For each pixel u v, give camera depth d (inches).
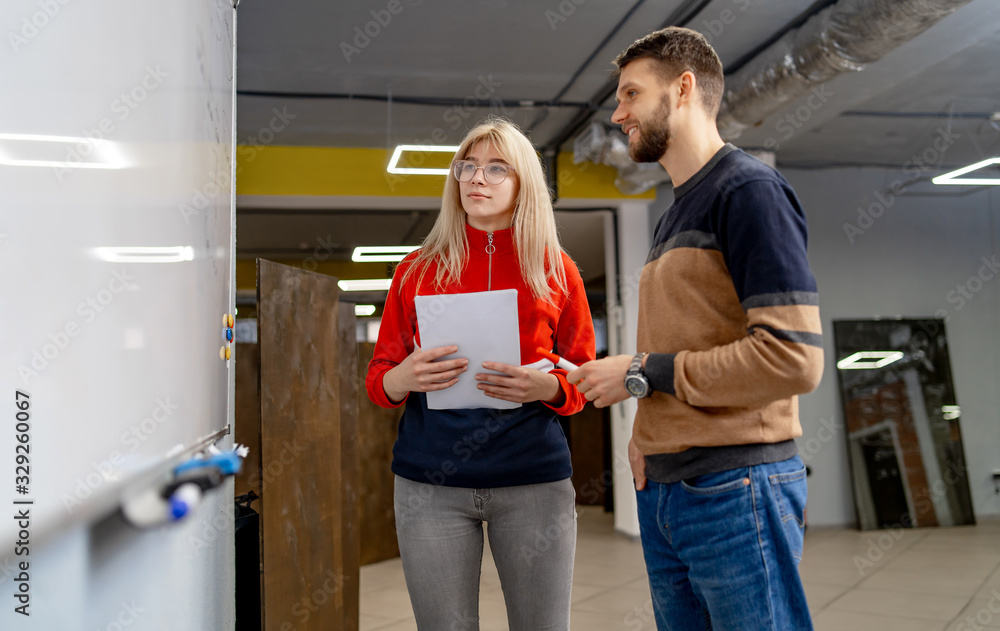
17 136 22.1
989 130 233.8
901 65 172.9
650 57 52.5
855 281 265.9
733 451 46.9
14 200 21.9
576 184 247.1
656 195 256.1
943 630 132.5
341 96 193.8
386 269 418.3
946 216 273.4
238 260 401.7
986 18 151.9
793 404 49.1
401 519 60.3
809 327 43.6
